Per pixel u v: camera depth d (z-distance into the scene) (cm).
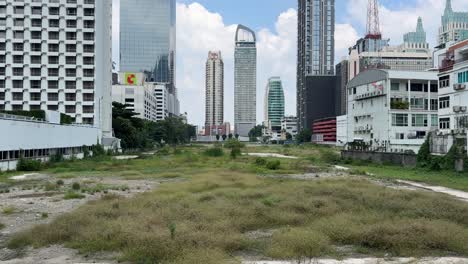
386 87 8112
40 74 11169
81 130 8362
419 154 5703
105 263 1438
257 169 5350
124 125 12406
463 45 5912
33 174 4853
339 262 1441
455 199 2833
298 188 3212
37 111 7281
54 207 2567
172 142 18788
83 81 11262
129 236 1659
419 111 8081
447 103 5962
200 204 2478
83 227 1867
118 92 19612
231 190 3106
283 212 2227
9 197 2994
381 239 1652
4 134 5047
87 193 3166
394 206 2434
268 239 1770
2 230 1956
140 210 2266
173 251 1477
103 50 12012
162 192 3047
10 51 11025
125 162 6706
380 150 7294
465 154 4972
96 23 11344
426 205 2475
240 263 1394
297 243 1591
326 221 1984
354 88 9575
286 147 15512
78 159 7300
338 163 7112
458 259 1484
